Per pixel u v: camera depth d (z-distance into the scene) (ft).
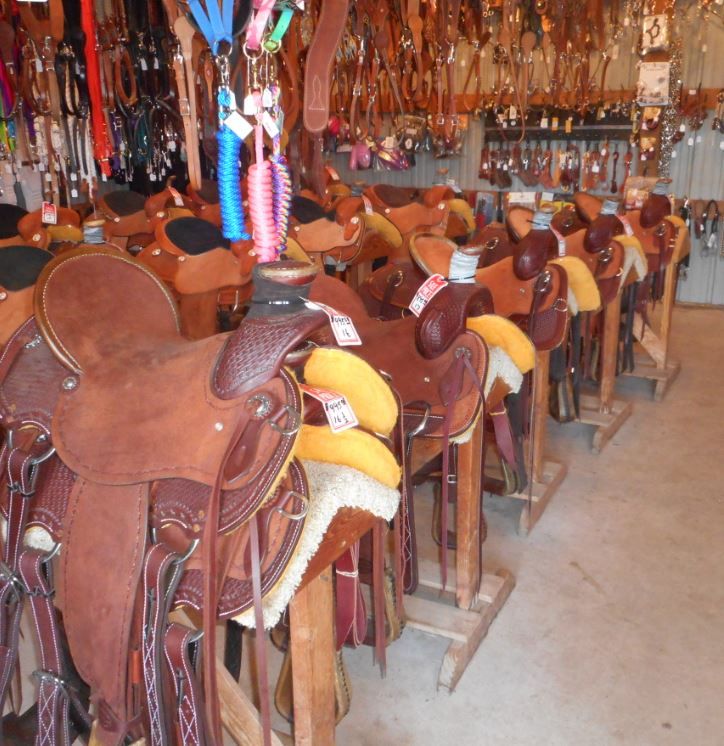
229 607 3.00
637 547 8.10
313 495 3.28
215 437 2.87
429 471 7.57
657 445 10.93
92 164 13.26
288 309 2.95
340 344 3.70
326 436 3.63
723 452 10.67
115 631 2.93
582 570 7.64
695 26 19.20
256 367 2.85
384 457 3.64
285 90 6.37
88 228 6.29
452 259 5.42
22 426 3.54
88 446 3.17
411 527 5.23
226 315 9.33
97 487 3.10
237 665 4.81
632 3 18.62
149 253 6.97
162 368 3.26
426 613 6.38
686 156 20.13
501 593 6.90
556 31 18.02
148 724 3.26
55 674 3.40
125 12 14.24
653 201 12.05
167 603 2.91
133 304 3.80
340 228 9.59
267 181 3.98
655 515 8.82
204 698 3.43
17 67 10.70
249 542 3.05
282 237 4.25
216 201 11.05
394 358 5.41
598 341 12.08
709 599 7.15
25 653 5.02
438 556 7.48
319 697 4.23
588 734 5.50
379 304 7.66
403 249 11.49
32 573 3.27
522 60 18.06
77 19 12.65
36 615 3.36
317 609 4.04
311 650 4.07
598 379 12.18
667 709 5.74
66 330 3.51
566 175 20.71
